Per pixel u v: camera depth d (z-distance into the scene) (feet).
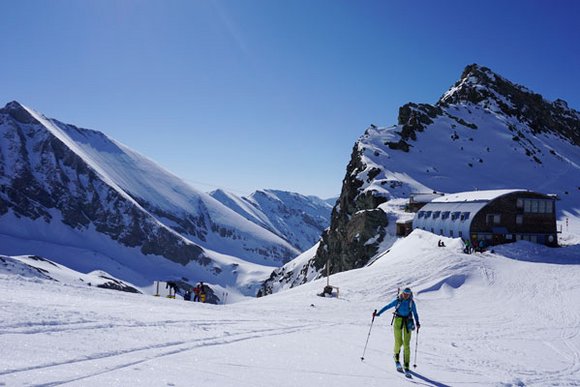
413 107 518.78
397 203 290.97
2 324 28.76
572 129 627.46
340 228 340.59
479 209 190.29
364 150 406.82
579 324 76.64
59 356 23.68
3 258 349.82
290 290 143.33
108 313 39.91
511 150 461.78
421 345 48.42
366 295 115.34
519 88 643.45
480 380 33.32
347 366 32.42
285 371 28.12
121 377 21.67
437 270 131.75
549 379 36.99
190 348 30.71
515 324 76.69
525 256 161.79
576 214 330.75
